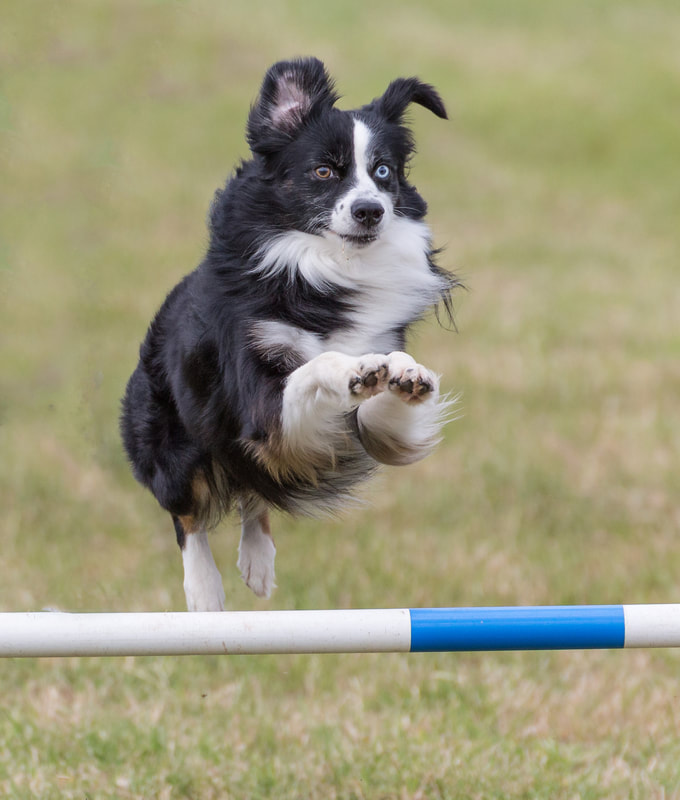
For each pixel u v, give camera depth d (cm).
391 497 1275
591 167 3431
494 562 1109
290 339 690
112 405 1521
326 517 757
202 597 779
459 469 1349
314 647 537
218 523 810
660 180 3328
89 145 2841
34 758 787
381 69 3978
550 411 1565
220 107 3384
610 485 1320
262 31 4109
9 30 3180
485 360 1777
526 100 3841
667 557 1136
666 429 1490
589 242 2694
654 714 873
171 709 883
